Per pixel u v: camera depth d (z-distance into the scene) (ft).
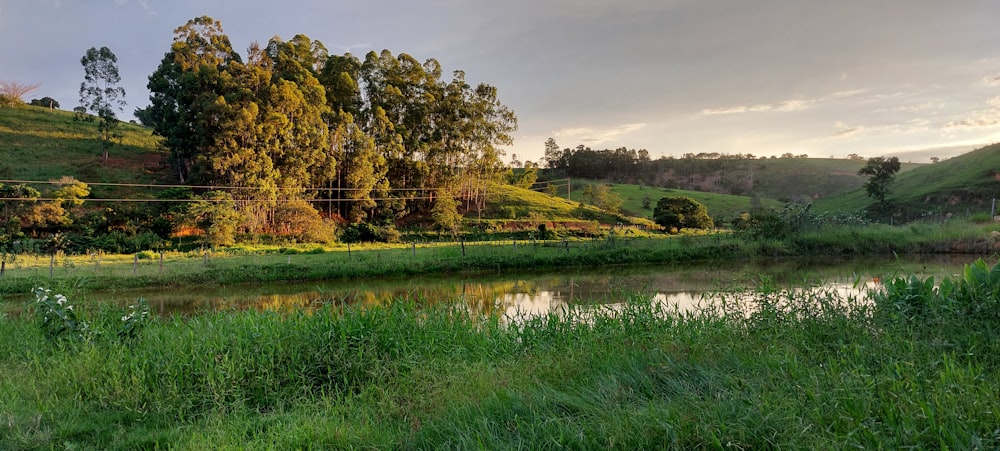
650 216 208.33
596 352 18.12
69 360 19.17
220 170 120.16
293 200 128.47
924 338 15.79
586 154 411.95
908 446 9.16
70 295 29.27
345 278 74.02
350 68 168.04
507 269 81.87
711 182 398.42
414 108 174.29
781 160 436.35
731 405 11.85
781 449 10.03
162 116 150.41
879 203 181.06
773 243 91.50
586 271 77.20
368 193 153.48
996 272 19.08
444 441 12.42
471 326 24.34
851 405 10.84
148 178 157.38
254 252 99.81
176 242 112.88
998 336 15.23
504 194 198.59
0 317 26.68
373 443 12.57
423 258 84.07
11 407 15.31
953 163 195.11
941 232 91.25
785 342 17.37
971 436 9.26
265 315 24.09
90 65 164.04
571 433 11.65
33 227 110.52
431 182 175.52
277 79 136.26
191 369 17.80
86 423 14.83
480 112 177.17
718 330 20.06
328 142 145.18
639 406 12.92
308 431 13.19
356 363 18.33
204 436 13.65
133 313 22.94
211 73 128.57
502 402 13.87
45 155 163.12
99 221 113.60
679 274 69.62
